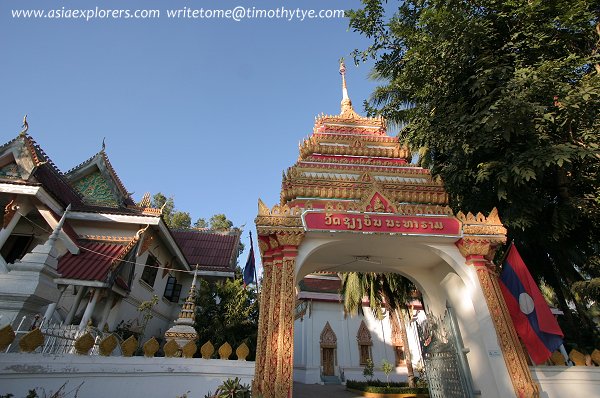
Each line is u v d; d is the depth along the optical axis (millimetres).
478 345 7539
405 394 15672
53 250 6789
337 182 8594
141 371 6570
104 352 6500
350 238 7590
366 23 11594
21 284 6152
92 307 11234
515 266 7949
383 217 7699
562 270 11523
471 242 7801
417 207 7988
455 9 9578
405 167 9602
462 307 8211
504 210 9898
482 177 8820
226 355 7570
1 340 5227
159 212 15484
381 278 17203
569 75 8578
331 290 24766
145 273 16125
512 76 8898
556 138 8945
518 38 9336
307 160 9555
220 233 24672
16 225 13273
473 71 9469
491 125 8141
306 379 21453
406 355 17438
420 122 11203
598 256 11453
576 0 8617
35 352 5742
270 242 7426
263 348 6641
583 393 6977
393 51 12031
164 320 18000
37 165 12945
